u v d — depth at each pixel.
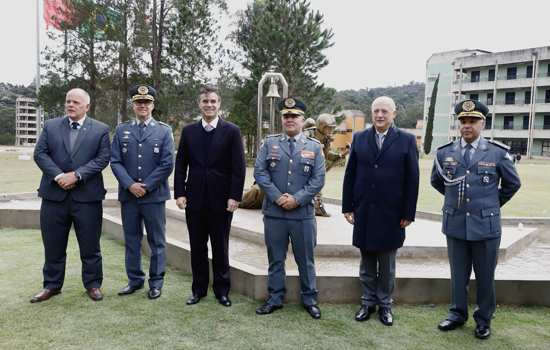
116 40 18.44
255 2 22.91
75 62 18.86
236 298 3.59
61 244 3.53
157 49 19.72
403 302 3.54
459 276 3.11
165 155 3.63
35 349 2.65
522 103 37.72
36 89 21.53
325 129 5.64
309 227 3.31
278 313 3.30
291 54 17.97
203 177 3.45
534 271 4.34
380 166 3.17
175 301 3.49
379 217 3.15
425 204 8.79
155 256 3.63
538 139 37.09
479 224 2.99
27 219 6.11
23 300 3.43
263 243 4.95
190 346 2.74
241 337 2.89
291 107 3.33
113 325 3.02
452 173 3.11
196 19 18.50
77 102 3.49
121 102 20.14
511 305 3.53
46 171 3.42
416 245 4.61
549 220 6.90
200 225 3.47
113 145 3.68
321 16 18.44
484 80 39.84
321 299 3.53
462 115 3.03
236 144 3.48
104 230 5.75
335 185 12.58
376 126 3.21
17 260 4.47
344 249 4.54
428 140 37.47
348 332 3.00
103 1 18.61
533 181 14.48
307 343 2.83
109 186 10.52
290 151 3.36
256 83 18.62
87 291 3.58
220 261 3.51
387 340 2.90
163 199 3.66
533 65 36.41
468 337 2.98
